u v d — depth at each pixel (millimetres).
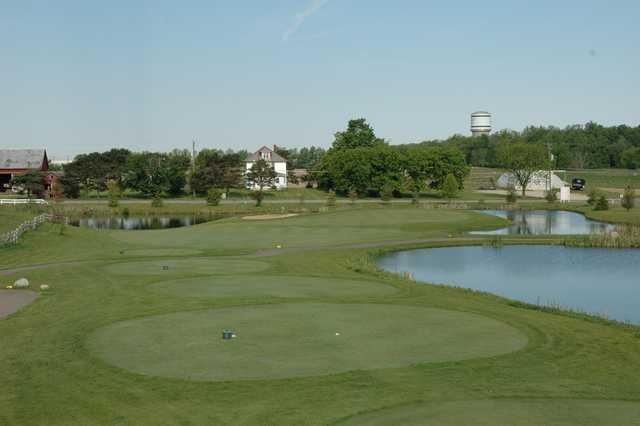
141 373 20859
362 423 16844
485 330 26688
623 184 185000
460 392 19125
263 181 154250
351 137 180875
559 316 30562
